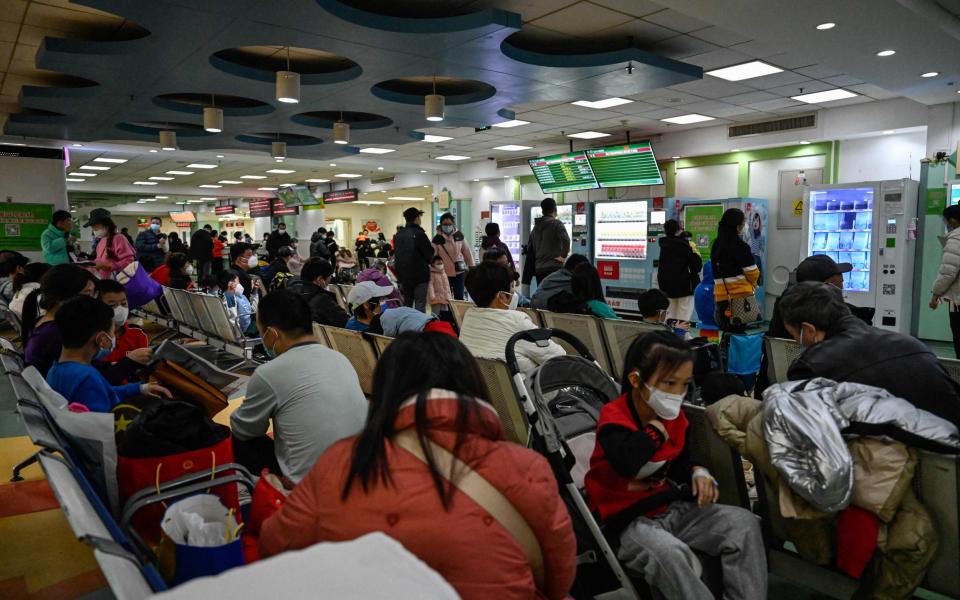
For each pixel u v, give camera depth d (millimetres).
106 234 7059
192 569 1460
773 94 8844
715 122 11023
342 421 2184
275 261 7906
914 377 1978
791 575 2113
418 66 6637
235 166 17172
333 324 4852
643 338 1938
